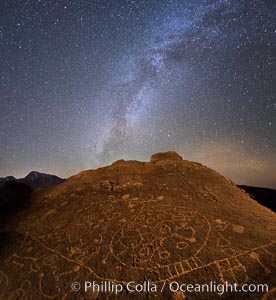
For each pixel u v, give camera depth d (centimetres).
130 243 290
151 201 370
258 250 252
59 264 275
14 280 264
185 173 456
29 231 347
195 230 296
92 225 335
